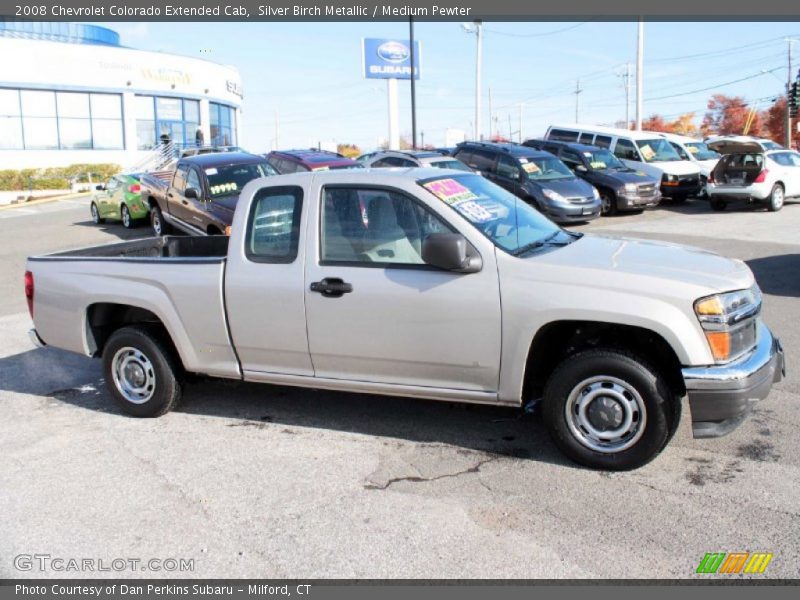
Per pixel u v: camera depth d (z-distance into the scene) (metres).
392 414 5.56
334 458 4.82
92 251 6.42
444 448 4.91
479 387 4.64
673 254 4.72
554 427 4.52
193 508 4.21
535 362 4.62
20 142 35.56
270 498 4.30
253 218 5.20
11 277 12.72
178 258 5.44
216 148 26.33
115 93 38.09
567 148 19.83
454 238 4.39
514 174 17.22
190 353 5.43
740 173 18.83
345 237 4.91
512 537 3.78
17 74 34.88
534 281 4.38
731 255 12.33
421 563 3.59
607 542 3.70
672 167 20.52
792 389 5.77
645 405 4.26
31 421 5.73
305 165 17.52
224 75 44.16
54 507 4.28
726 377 4.09
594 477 4.39
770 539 3.66
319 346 4.98
